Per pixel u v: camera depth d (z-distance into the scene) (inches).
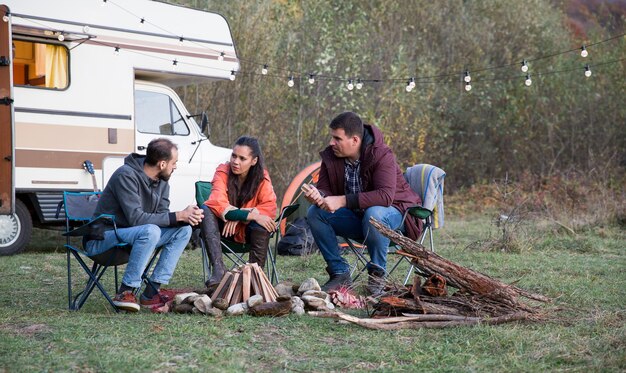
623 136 717.9
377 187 221.8
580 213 453.7
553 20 806.5
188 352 155.3
